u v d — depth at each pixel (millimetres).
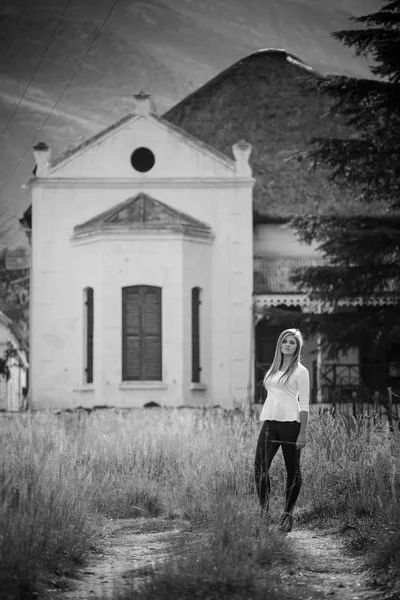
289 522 10594
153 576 8164
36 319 34969
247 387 34750
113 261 34062
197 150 35688
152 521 12602
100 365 33844
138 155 35688
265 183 38656
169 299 34000
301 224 29734
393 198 29484
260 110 42125
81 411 31062
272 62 44062
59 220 35375
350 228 29625
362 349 32719
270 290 35219
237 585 7859
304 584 8258
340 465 13102
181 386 33750
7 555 8398
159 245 34188
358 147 28875
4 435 16469
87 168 35469
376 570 8789
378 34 28641
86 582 8766
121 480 14648
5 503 9719
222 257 35312
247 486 12906
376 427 15266
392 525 9320
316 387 36125
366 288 29328
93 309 34500
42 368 34844
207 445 16422
